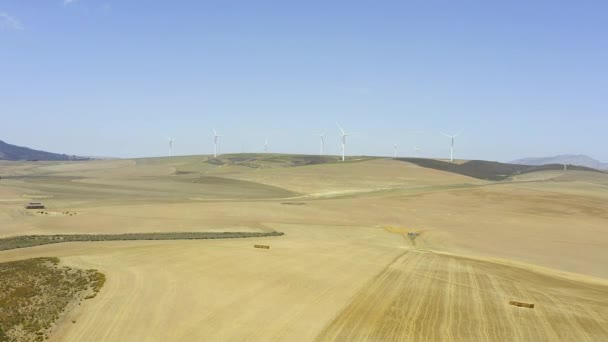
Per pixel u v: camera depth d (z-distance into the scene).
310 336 27.97
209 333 28.02
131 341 26.80
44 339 27.09
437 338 28.25
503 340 28.38
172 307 31.98
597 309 35.47
